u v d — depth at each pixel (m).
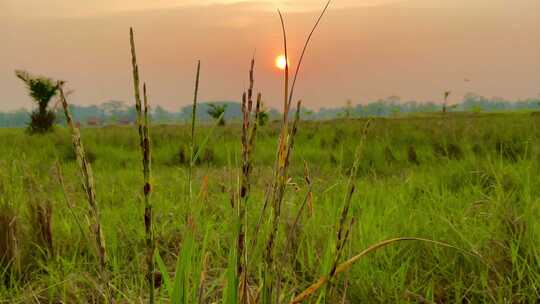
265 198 1.26
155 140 12.05
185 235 1.27
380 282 2.39
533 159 4.77
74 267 2.74
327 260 1.77
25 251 2.87
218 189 4.41
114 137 13.05
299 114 1.07
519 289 2.23
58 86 0.88
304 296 1.22
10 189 3.54
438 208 3.62
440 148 8.12
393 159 7.69
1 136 16.00
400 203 3.75
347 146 8.79
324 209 3.38
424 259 2.77
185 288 1.28
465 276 2.46
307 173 1.28
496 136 8.52
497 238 2.64
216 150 8.91
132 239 3.33
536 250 2.50
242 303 1.21
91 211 0.95
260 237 1.45
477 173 4.57
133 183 5.80
